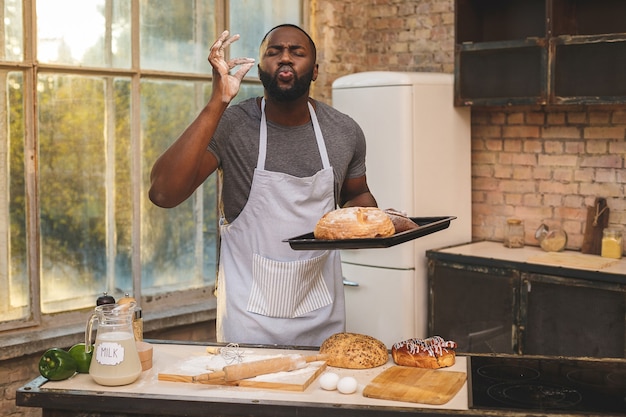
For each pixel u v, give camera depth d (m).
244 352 2.30
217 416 1.92
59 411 2.01
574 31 4.21
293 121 2.65
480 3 4.51
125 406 1.95
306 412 1.87
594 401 1.90
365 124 4.41
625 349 3.63
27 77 3.71
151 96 4.17
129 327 2.08
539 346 3.92
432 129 4.36
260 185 2.60
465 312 4.18
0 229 3.67
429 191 4.37
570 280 3.79
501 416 1.81
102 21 3.95
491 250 4.34
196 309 4.27
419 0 4.86
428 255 4.30
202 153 2.40
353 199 2.91
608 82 3.79
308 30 4.86
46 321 3.83
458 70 4.34
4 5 3.62
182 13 4.26
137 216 4.12
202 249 4.44
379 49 5.05
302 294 2.63
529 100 4.05
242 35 4.54
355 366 2.16
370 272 4.42
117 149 4.04
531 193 4.54
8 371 3.66
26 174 3.73
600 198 4.22
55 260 3.85
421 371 2.12
